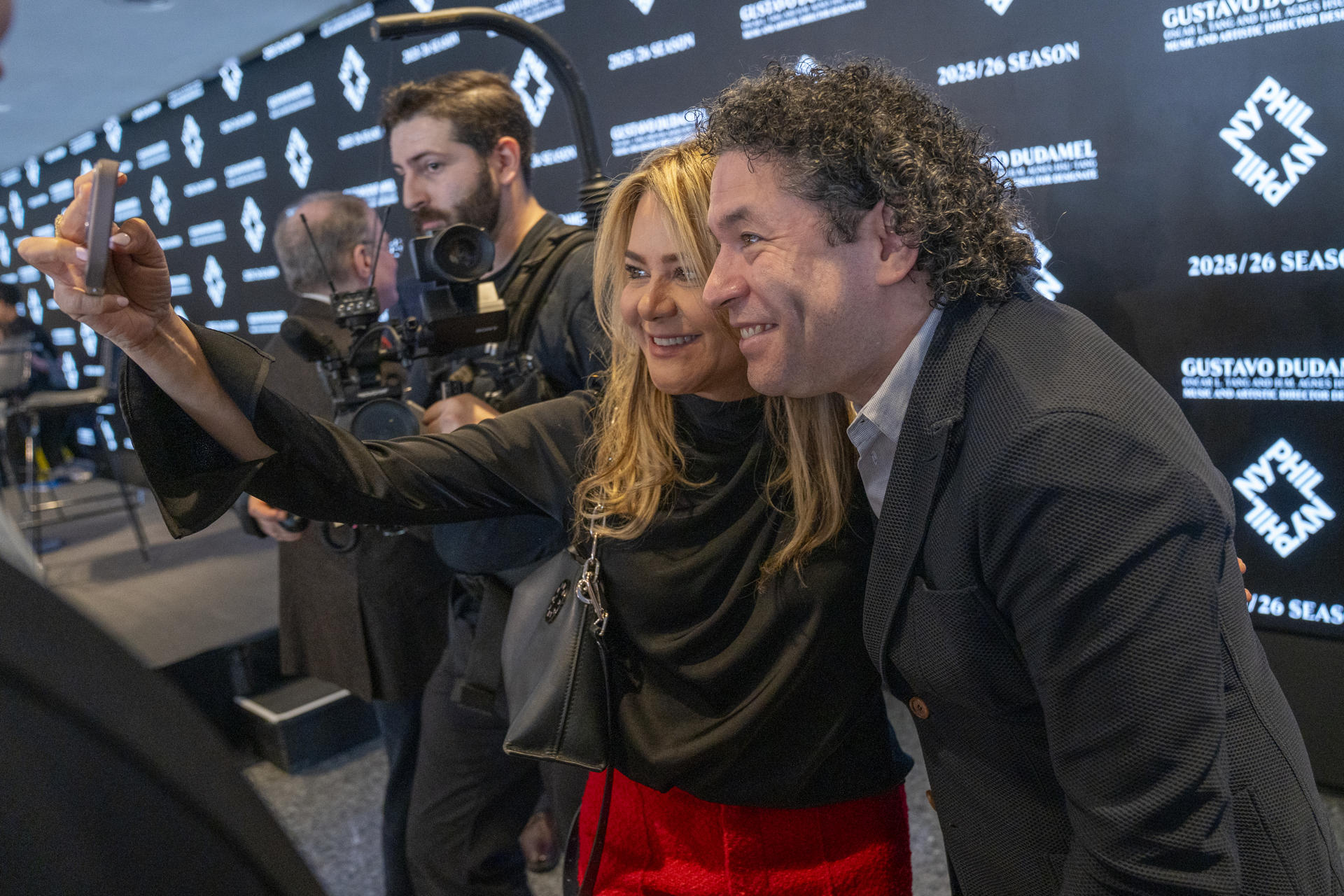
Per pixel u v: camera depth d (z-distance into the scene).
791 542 0.89
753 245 0.72
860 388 0.79
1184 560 0.62
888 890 0.98
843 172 0.68
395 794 1.78
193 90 4.68
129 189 5.43
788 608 0.90
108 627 0.26
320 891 0.29
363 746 2.67
